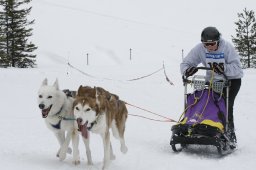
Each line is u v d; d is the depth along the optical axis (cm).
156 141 948
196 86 863
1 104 1355
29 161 718
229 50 842
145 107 1442
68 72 2742
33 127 1021
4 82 1898
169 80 2380
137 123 1159
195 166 730
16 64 4203
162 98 1677
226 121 829
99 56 6350
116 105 754
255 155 818
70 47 6775
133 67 3422
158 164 742
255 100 1644
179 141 802
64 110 725
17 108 1295
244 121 1217
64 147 727
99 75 2653
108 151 696
